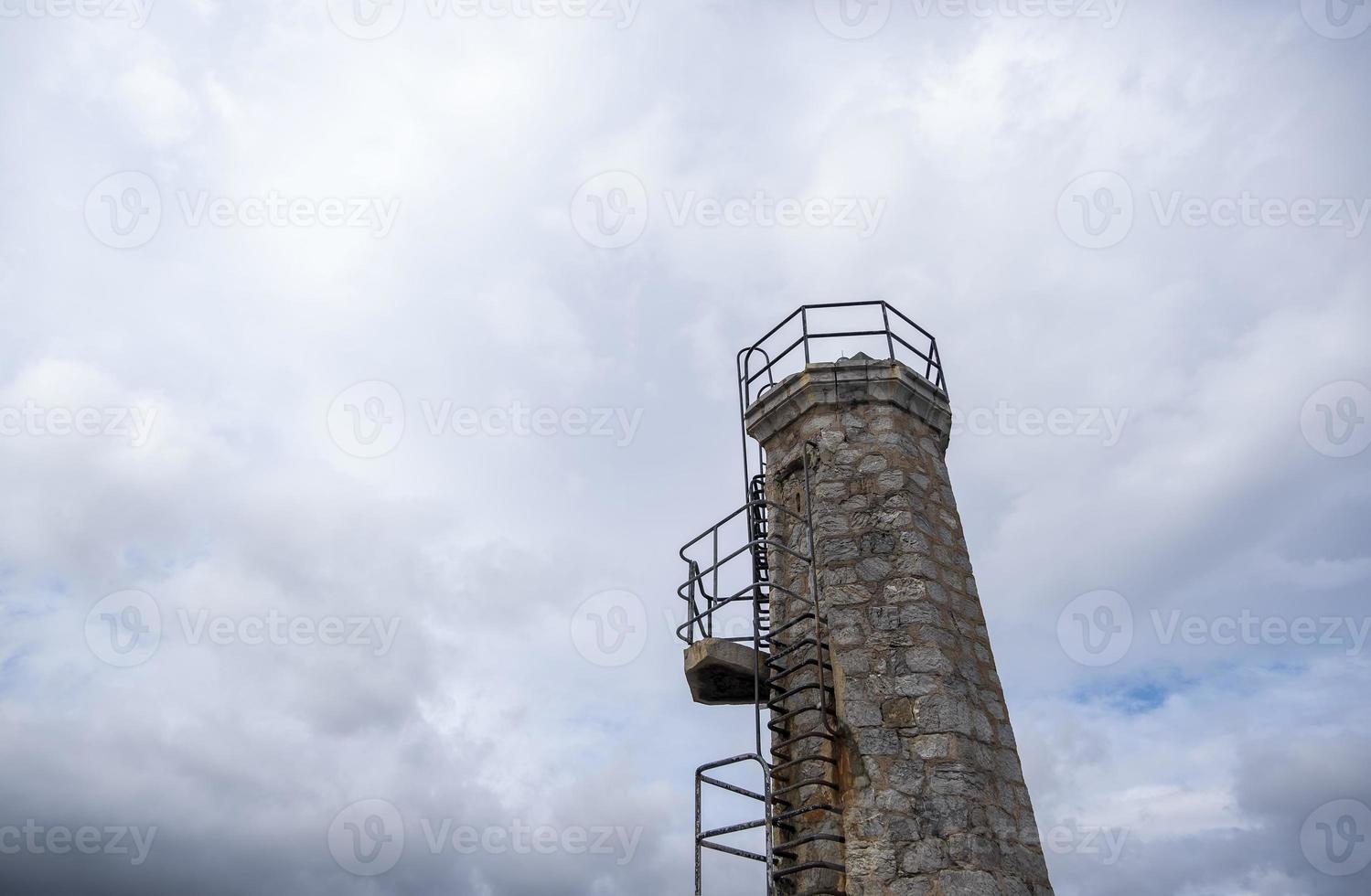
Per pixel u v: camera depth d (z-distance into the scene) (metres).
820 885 9.22
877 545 10.83
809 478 11.68
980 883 8.59
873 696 9.87
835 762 9.73
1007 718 10.30
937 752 9.36
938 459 12.05
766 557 12.27
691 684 11.30
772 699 10.38
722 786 9.73
